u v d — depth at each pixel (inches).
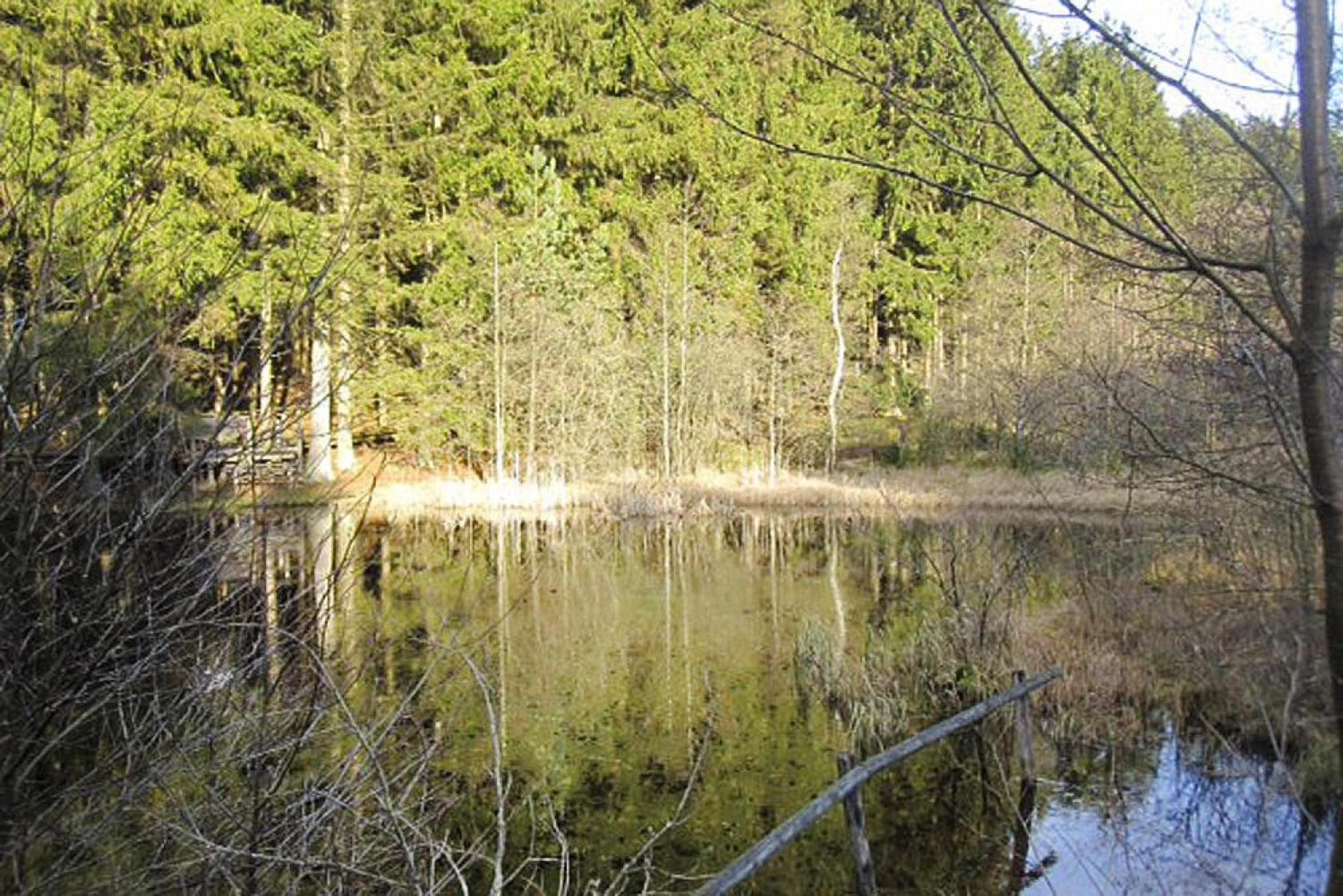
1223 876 191.3
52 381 102.7
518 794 263.1
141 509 106.7
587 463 969.5
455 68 922.1
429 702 316.5
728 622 466.9
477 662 378.3
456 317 950.4
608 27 1045.2
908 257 1256.2
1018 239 944.3
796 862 229.1
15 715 102.0
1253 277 173.5
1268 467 214.4
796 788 270.8
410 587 541.6
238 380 124.5
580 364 966.4
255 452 126.2
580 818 250.2
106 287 109.2
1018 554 444.1
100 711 119.9
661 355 1019.3
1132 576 381.7
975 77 98.3
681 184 1144.8
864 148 1144.2
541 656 402.9
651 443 1047.6
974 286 1080.2
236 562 129.0
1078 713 300.7
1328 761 226.1
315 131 705.6
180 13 601.9
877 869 225.1
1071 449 639.1
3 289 103.3
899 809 257.8
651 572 607.8
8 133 108.9
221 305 446.6
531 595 531.8
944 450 1007.6
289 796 135.7
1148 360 313.7
